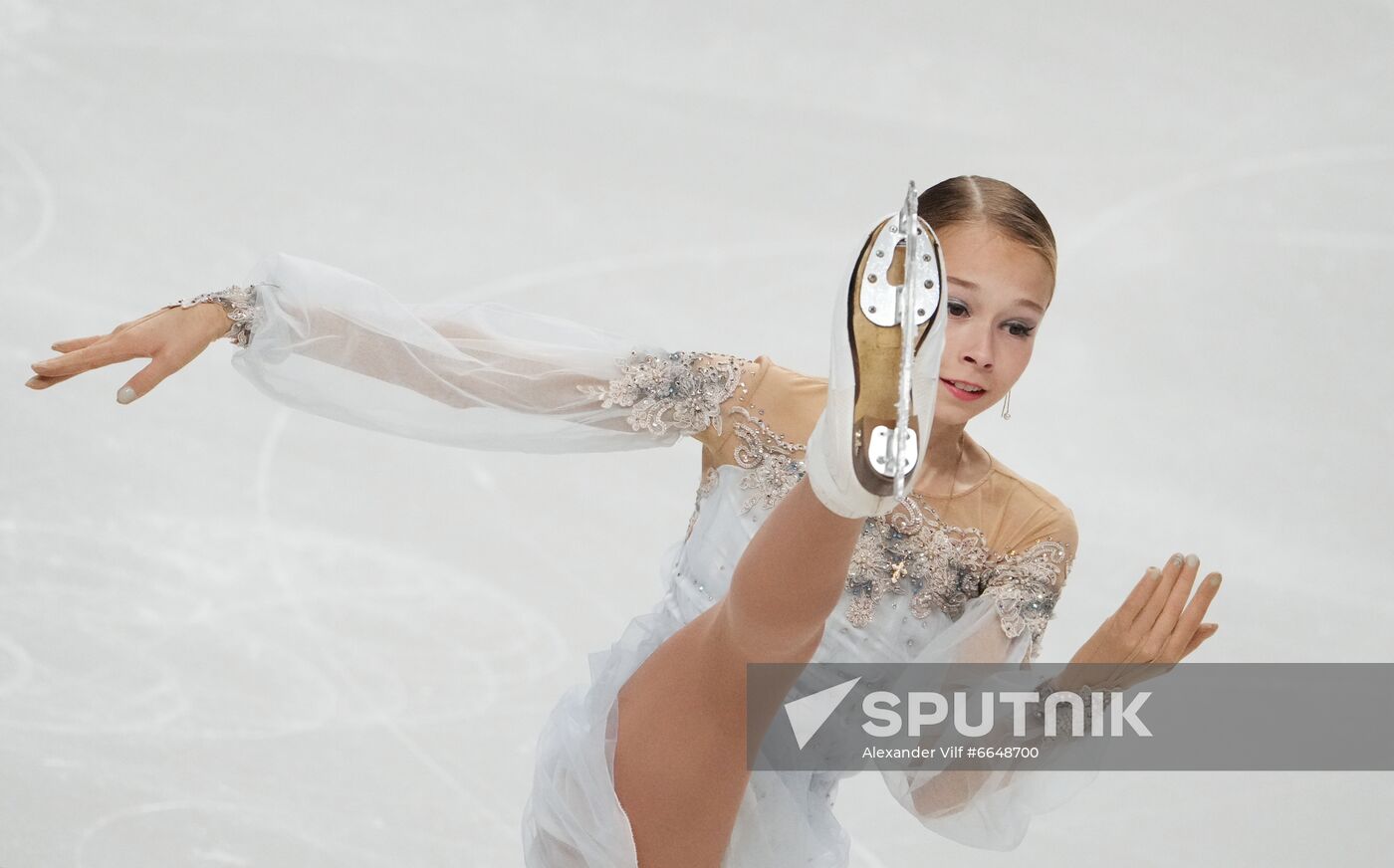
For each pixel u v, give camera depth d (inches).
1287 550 765.9
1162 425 835.4
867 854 567.2
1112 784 624.4
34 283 826.8
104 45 986.7
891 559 403.9
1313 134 1001.5
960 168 972.6
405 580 682.2
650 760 390.3
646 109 992.2
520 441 421.1
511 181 944.3
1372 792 625.0
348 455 759.7
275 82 981.8
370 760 578.6
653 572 705.0
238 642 630.5
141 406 769.6
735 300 876.0
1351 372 880.3
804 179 957.8
